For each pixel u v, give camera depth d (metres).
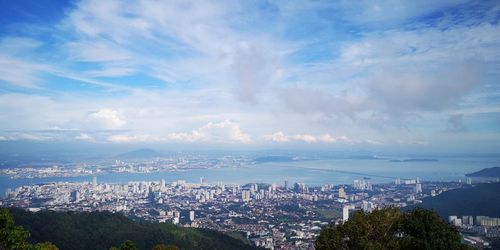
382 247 19.31
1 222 15.73
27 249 16.23
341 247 21.09
